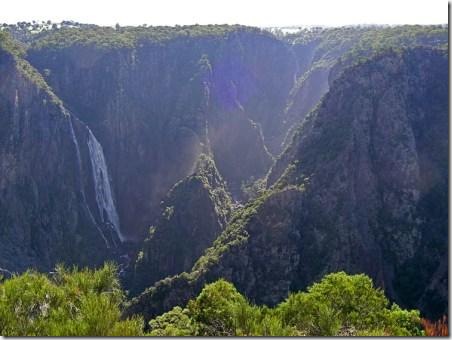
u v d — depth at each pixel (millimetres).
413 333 24688
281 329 12992
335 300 23859
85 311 9953
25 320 9758
